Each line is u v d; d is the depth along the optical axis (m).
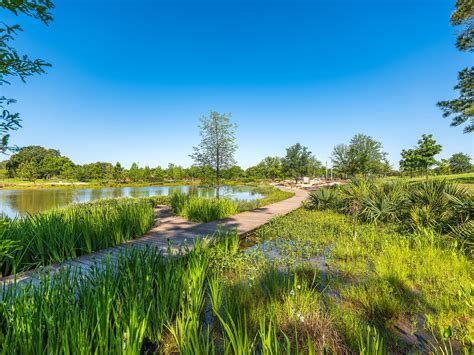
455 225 5.31
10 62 1.66
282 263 4.34
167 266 2.76
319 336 2.12
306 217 8.73
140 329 1.91
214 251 4.31
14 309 1.83
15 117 1.76
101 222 4.84
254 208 11.45
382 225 6.86
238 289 2.99
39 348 1.58
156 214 9.78
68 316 1.82
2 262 3.32
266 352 1.67
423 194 6.70
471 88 15.10
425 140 24.22
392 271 3.49
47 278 2.20
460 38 14.64
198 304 2.60
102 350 1.62
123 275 2.48
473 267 3.60
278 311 2.49
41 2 1.71
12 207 15.11
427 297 2.93
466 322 2.45
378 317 2.60
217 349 2.16
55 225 4.16
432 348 2.18
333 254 4.71
